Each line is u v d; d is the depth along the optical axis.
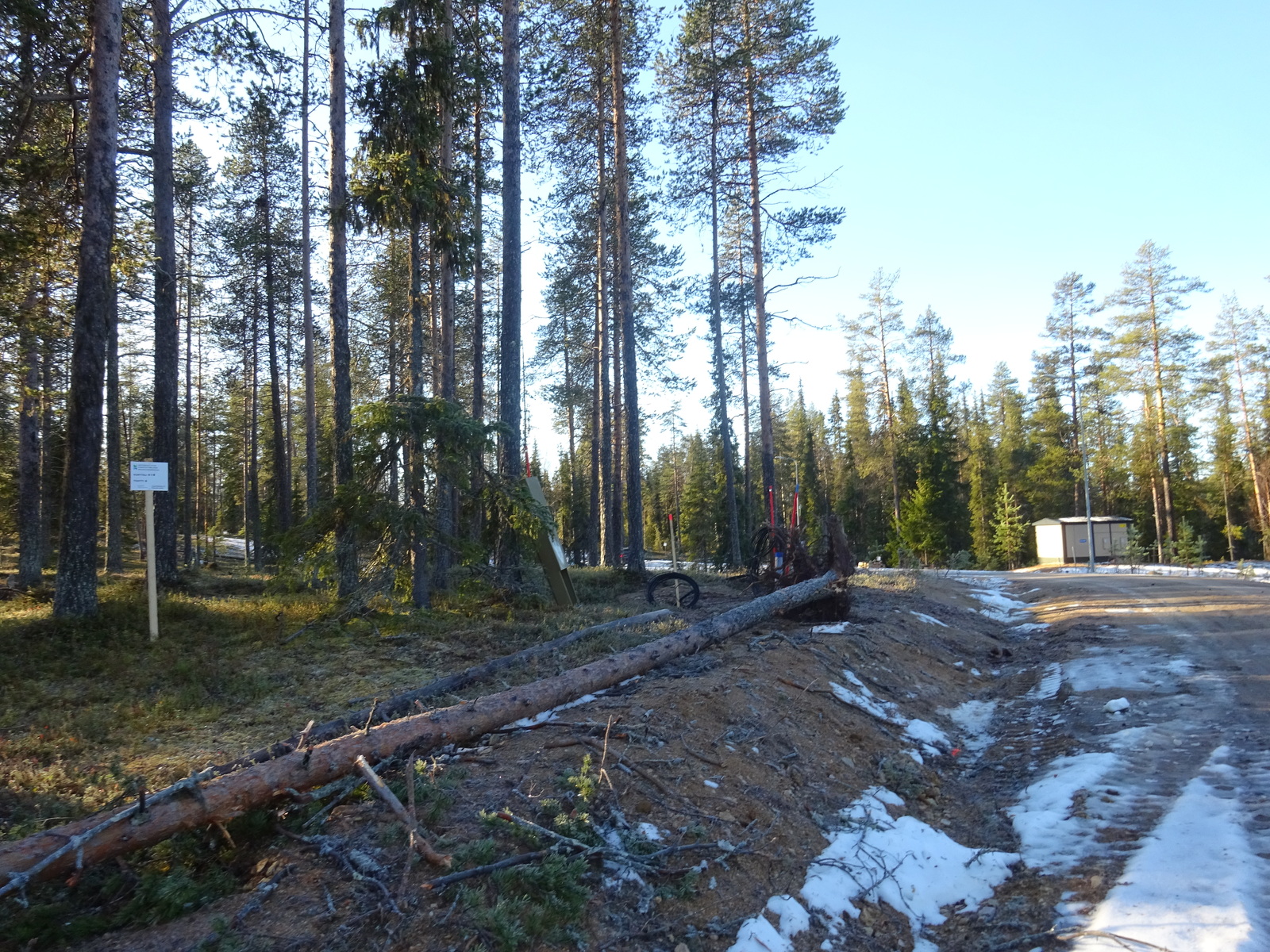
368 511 10.46
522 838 4.29
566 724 5.77
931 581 20.48
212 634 10.03
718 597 14.08
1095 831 5.29
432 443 10.94
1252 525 52.72
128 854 4.12
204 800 4.23
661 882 4.30
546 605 12.11
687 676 7.37
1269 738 6.69
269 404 43.66
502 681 7.25
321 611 10.78
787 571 12.31
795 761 6.06
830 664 8.58
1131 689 8.76
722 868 4.55
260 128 18.41
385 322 29.62
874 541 52.41
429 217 12.22
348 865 3.93
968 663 11.32
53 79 12.34
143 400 40.22
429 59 11.94
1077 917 4.27
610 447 26.80
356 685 7.75
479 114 19.94
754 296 23.47
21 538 17.55
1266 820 5.00
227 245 26.50
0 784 5.12
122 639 9.51
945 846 5.38
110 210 10.80
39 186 12.04
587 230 26.44
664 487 76.50
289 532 10.84
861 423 52.75
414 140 11.93
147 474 9.80
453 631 10.22
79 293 10.52
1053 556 44.41
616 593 15.13
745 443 34.34
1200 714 7.59
